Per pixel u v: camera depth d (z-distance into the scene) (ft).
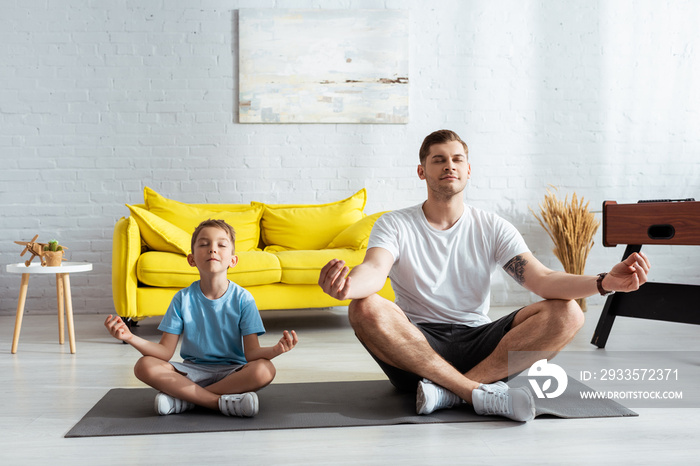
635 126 15.20
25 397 7.09
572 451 5.18
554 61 15.03
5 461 5.01
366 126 14.67
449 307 6.88
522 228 15.03
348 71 14.51
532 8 14.93
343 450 5.24
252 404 6.07
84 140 14.08
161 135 14.25
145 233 11.44
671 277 15.17
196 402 6.27
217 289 6.64
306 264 11.56
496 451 5.19
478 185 14.94
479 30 14.84
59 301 10.53
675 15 15.19
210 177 14.38
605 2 15.05
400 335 6.18
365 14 14.48
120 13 14.07
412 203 14.83
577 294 6.03
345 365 8.82
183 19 14.20
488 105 14.92
